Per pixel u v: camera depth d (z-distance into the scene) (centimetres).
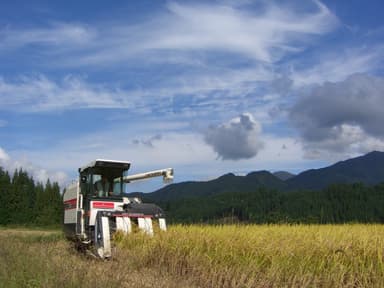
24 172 7625
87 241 1551
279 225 1675
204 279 1059
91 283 850
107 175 1666
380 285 863
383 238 1127
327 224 1830
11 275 882
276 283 953
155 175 1880
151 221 1463
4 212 6906
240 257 1087
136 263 1220
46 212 7138
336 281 898
